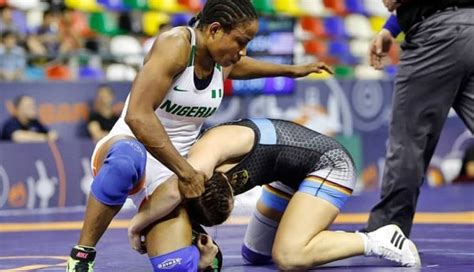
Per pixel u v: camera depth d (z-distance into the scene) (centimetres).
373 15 3812
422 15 1379
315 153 1213
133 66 2997
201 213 1069
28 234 1786
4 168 2380
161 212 1056
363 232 1316
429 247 1441
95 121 2542
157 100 1035
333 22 3666
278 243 1198
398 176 1405
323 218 1201
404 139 1404
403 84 1408
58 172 2475
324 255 1192
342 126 2897
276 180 1238
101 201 1038
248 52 2708
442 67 1369
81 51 2981
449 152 3094
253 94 2753
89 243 1055
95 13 3169
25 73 2773
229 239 1642
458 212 2156
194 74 1081
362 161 2920
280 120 1239
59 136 2516
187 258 1056
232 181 1167
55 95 2509
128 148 1039
